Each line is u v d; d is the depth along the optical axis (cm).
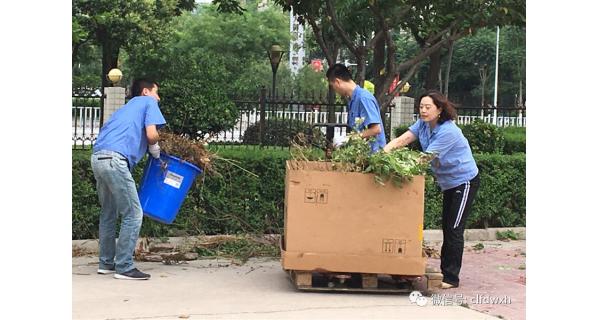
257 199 806
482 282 655
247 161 804
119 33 2328
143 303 548
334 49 1338
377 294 596
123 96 1052
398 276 599
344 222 576
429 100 614
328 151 628
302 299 572
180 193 654
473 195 627
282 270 684
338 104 1063
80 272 658
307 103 1070
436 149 609
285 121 1100
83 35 698
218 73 1251
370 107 659
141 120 632
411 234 576
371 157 576
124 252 628
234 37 3512
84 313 516
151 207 650
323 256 577
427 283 604
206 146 753
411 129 646
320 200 575
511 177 911
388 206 574
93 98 1069
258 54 3691
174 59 2058
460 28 876
